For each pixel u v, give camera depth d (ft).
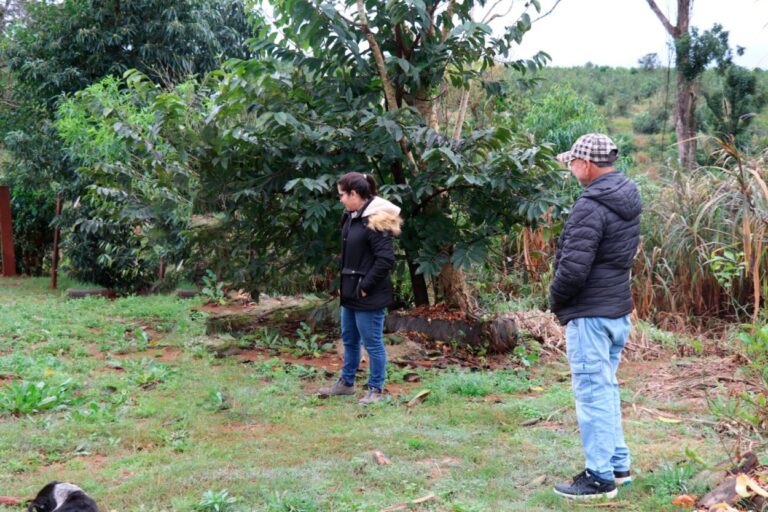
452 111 30.99
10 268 50.16
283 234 25.52
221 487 12.99
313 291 30.99
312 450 15.05
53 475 13.58
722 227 27.37
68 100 36.37
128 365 21.79
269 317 26.63
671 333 26.04
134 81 24.63
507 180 22.25
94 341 25.44
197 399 18.66
